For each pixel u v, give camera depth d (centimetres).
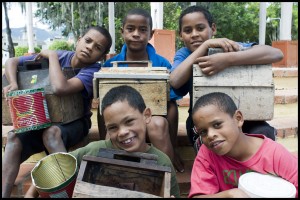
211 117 176
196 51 228
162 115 217
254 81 215
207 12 273
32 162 277
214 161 188
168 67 293
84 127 267
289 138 321
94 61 258
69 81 238
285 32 866
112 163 167
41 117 217
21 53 1764
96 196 157
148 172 172
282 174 178
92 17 1692
